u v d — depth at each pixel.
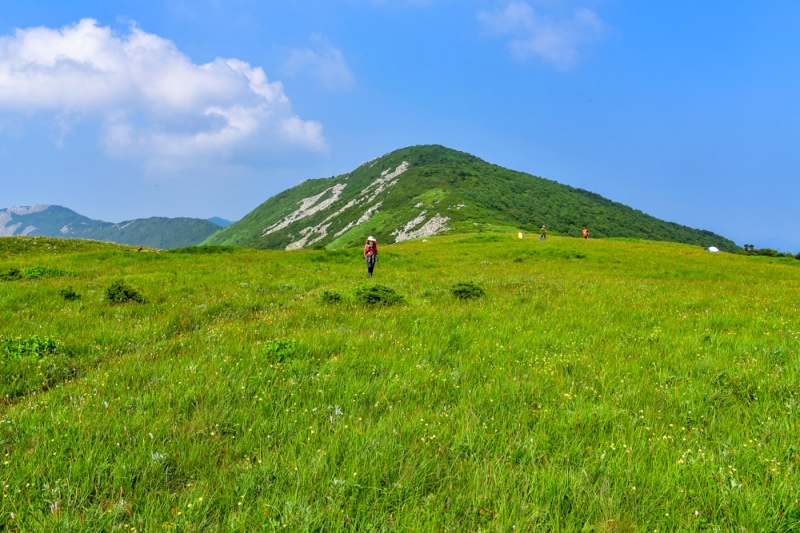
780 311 14.95
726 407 6.52
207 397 6.64
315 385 7.22
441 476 4.72
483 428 5.61
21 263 28.09
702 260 46.53
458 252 51.56
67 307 14.25
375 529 3.80
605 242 65.44
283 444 5.34
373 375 7.84
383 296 16.44
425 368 8.20
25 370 7.86
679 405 6.50
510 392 6.94
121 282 16.25
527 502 4.16
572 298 18.31
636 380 7.65
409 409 6.41
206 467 4.83
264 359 8.65
